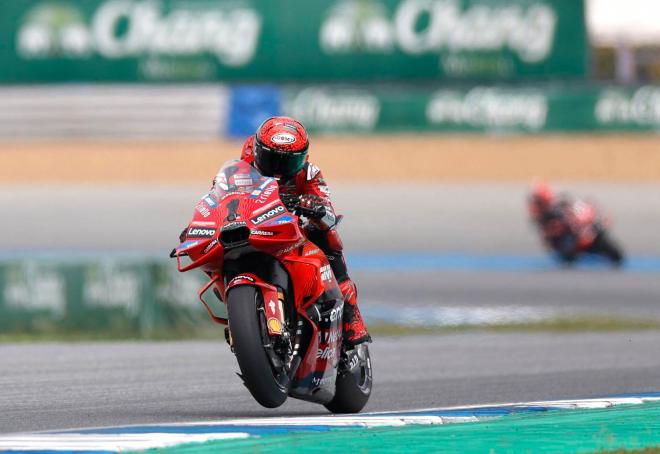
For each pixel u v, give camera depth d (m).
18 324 38.22
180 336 37.66
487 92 87.75
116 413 19.09
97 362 27.09
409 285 55.50
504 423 17.36
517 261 64.31
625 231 72.94
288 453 14.16
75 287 38.03
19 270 38.34
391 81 91.25
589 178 83.44
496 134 87.75
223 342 34.19
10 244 70.00
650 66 89.56
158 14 93.94
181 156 90.31
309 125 90.00
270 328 16.86
